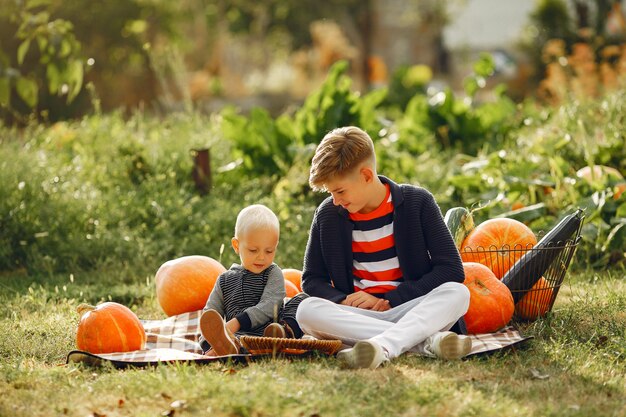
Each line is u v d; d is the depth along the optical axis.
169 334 6.09
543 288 6.14
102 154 10.85
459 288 5.29
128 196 9.66
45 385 4.62
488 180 9.53
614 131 9.82
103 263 8.68
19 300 7.11
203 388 4.37
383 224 5.45
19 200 9.29
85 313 5.44
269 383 4.40
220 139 11.26
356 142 5.22
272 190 10.33
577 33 24.09
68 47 7.21
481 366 4.90
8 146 10.36
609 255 8.15
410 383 4.47
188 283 6.56
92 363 5.07
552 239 6.14
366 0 40.06
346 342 5.23
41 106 21.72
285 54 39.91
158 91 27.58
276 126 10.53
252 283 5.51
